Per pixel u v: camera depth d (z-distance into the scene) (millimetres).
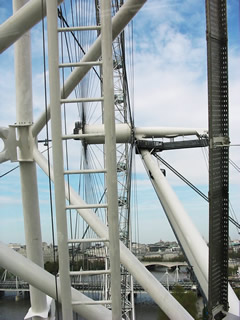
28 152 4855
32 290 4621
